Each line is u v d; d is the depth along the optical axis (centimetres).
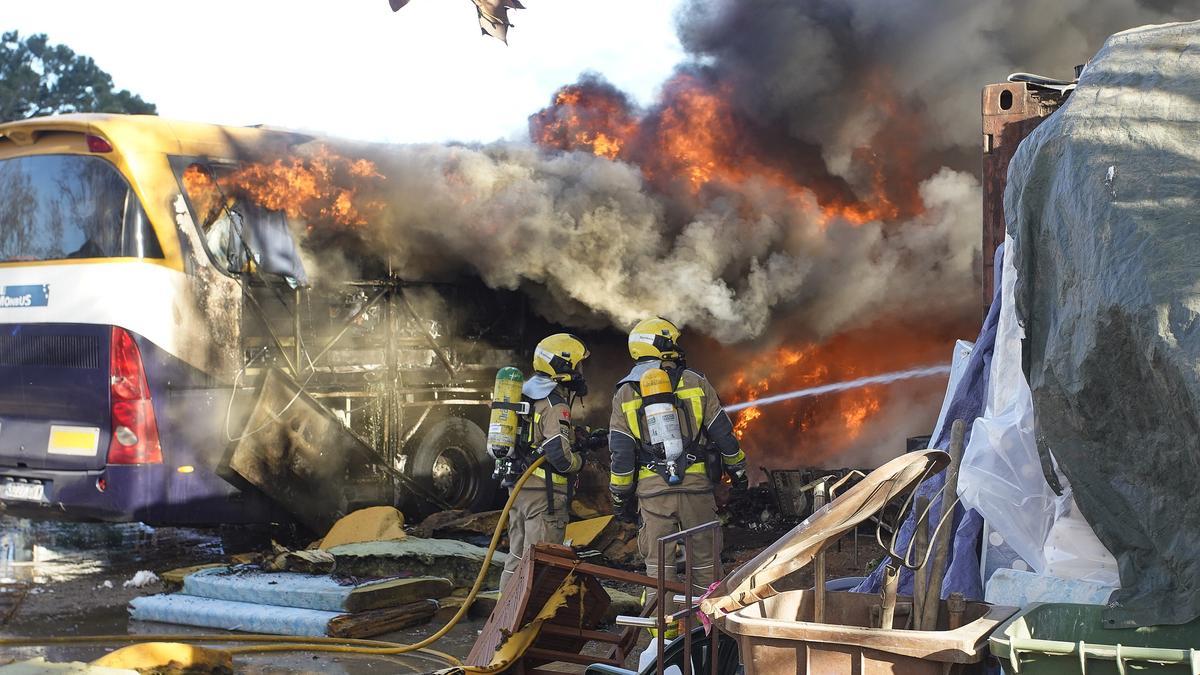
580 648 517
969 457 426
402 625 689
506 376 648
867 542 809
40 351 833
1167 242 331
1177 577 326
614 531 850
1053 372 365
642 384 564
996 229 579
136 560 886
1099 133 369
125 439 803
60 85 4431
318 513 881
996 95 582
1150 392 334
